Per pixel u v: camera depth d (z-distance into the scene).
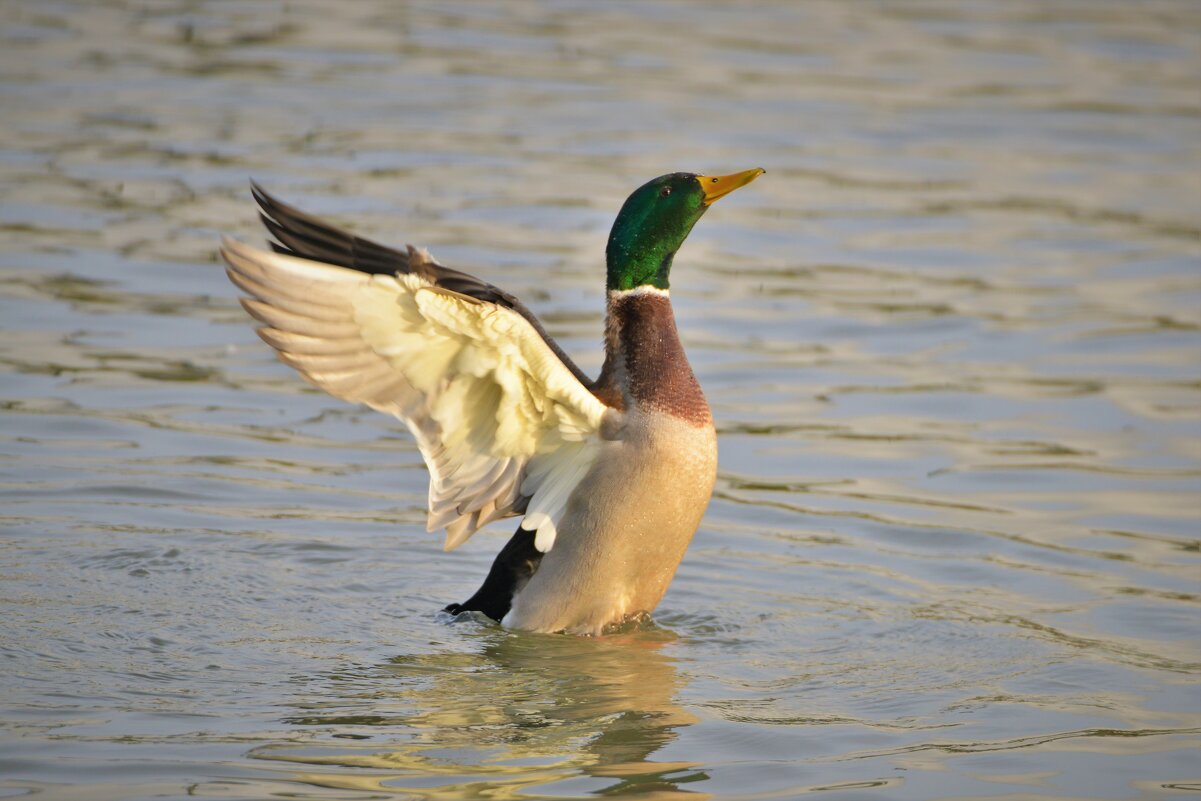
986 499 12.36
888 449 13.36
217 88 24.58
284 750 7.92
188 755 7.80
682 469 9.54
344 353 9.05
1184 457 13.14
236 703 8.55
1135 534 11.68
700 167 21.28
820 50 28.42
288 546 11.19
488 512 9.85
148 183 19.73
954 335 16.08
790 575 10.99
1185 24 31.19
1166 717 8.66
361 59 26.67
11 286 16.14
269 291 8.74
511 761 7.89
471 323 8.84
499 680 9.06
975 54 28.47
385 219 18.48
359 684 8.94
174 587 10.34
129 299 16.11
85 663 9.00
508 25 29.58
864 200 20.53
